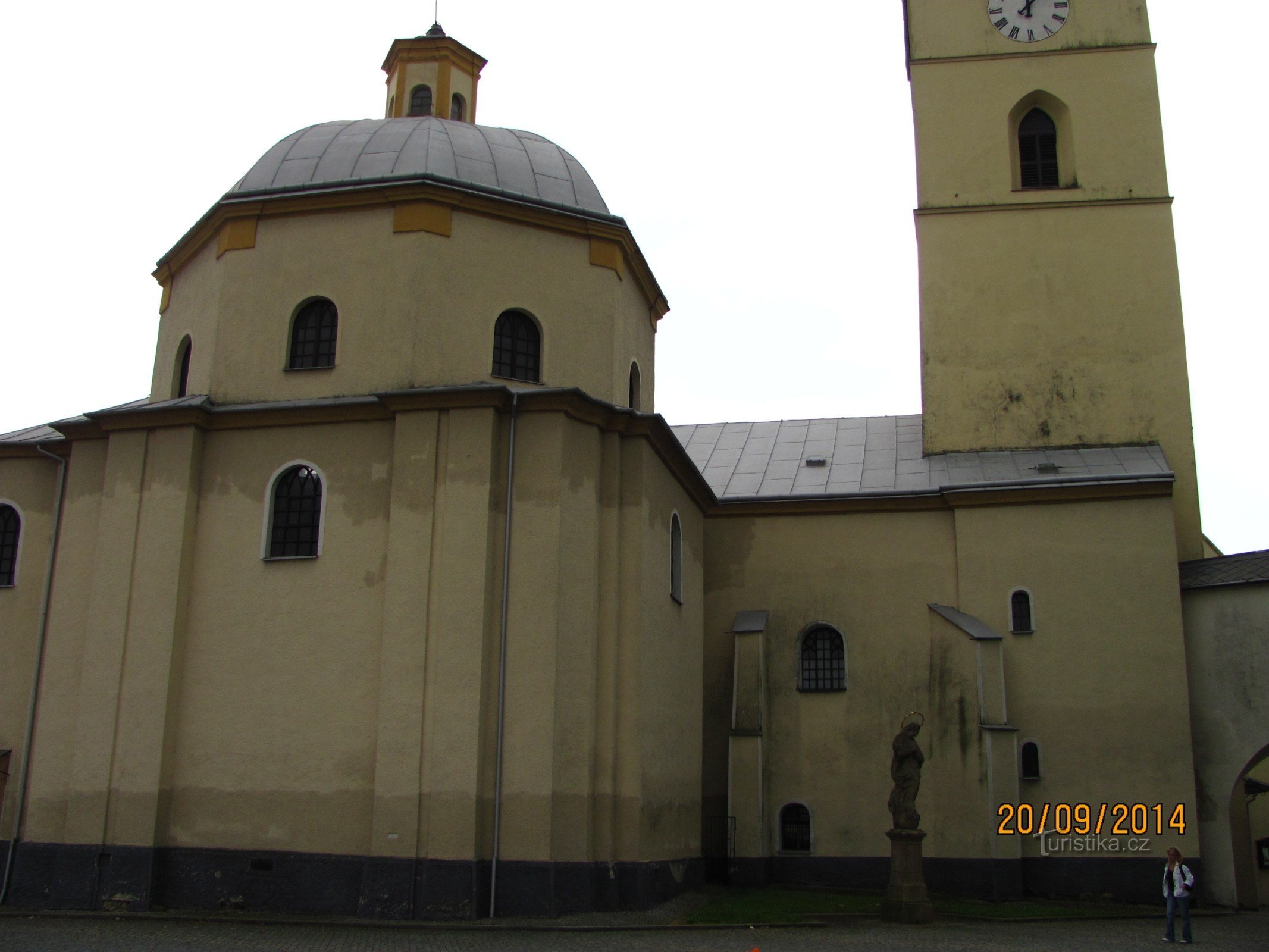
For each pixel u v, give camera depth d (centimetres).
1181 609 3059
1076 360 3544
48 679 2448
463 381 2447
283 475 2419
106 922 2067
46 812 2370
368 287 2472
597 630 2344
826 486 3438
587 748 2248
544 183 2722
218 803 2270
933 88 3853
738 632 3192
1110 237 3616
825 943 2020
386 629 2247
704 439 3941
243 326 2517
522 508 2303
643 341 2970
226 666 2334
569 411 2348
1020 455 3491
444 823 2130
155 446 2441
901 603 3250
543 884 2127
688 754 2784
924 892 2406
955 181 3759
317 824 2219
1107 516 3162
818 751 3183
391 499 2309
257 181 2656
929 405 3594
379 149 2673
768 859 3097
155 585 2364
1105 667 3070
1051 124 3834
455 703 2181
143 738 2292
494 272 2531
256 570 2372
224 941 1845
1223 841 2920
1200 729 3002
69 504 2544
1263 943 2225
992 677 3036
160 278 2844
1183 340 3497
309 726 2269
